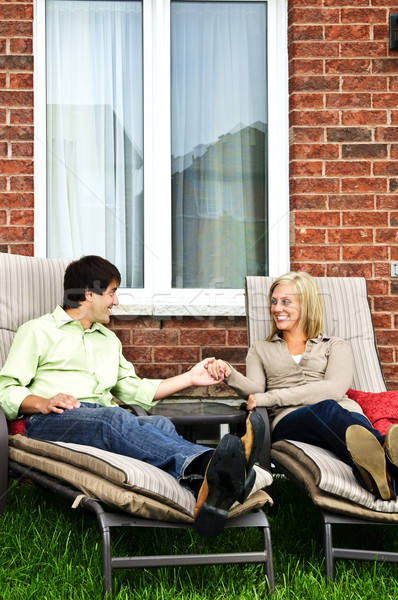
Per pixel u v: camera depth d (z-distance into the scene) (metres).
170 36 4.64
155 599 2.42
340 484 2.62
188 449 2.64
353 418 3.05
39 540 2.88
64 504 3.35
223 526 2.46
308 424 3.14
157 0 4.58
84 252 4.61
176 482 2.57
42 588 2.46
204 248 4.67
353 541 3.07
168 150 4.62
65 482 2.74
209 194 4.67
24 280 3.70
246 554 2.53
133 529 3.07
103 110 4.62
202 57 4.68
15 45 4.38
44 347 3.34
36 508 3.26
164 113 4.62
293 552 2.96
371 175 4.49
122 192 4.64
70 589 2.44
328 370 3.64
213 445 4.14
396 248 4.50
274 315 3.76
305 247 4.48
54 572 2.59
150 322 4.45
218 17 4.67
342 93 4.49
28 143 4.38
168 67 4.62
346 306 4.11
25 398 3.12
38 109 4.54
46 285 3.77
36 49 4.52
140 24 4.64
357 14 4.49
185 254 4.66
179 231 4.66
